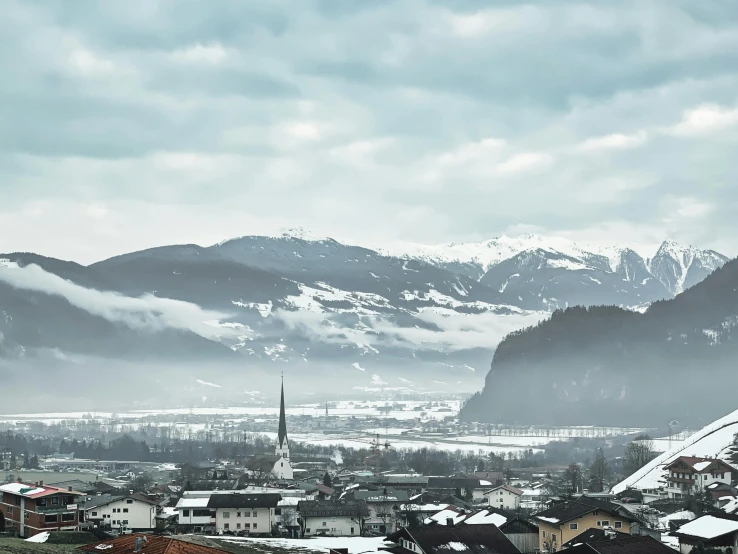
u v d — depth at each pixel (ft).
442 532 583.58
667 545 561.43
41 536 616.39
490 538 582.76
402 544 591.37
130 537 470.39
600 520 623.36
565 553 523.29
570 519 618.44
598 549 507.71
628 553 506.07
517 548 595.47
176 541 456.04
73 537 619.26
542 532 634.43
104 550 460.14
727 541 561.84
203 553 446.19
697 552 557.74
